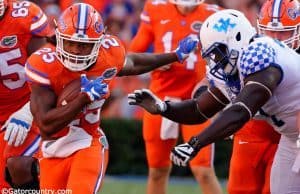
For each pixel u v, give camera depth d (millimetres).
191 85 22156
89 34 15852
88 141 16766
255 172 18375
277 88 15430
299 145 15531
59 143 16656
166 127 22031
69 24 15867
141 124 30375
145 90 16641
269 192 18109
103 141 17109
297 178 16172
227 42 15531
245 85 15055
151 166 22469
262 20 17609
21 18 18375
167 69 22016
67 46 15953
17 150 18891
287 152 16312
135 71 17797
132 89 32781
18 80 18781
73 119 16219
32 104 16312
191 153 14805
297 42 17516
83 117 16656
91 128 16859
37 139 18969
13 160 18688
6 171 18922
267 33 17562
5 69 18547
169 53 18188
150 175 22578
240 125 14859
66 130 16656
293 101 15602
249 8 34406
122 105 32750
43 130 16203
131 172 30469
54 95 16391
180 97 22250
